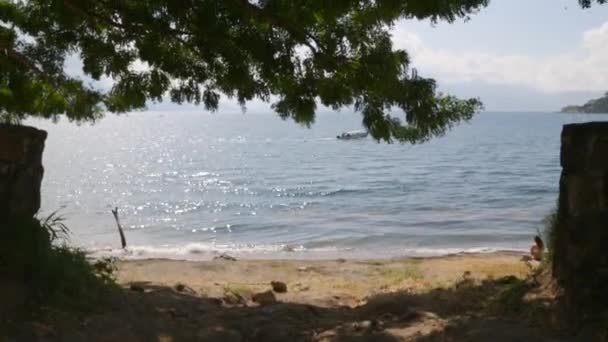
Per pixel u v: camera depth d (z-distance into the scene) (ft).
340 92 27.66
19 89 36.52
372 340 19.33
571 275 18.37
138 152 273.13
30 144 21.31
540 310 18.62
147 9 27.45
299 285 35.45
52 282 20.49
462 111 28.27
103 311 21.09
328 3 22.90
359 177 163.43
